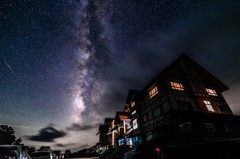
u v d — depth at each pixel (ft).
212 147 36.55
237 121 56.65
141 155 39.14
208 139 43.42
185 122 47.80
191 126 50.83
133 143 79.87
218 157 31.58
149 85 73.77
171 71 71.36
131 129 90.27
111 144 117.91
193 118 46.60
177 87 66.44
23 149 34.42
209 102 70.08
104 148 132.57
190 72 78.07
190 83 71.15
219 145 37.52
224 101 78.69
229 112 74.84
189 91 68.13
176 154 35.65
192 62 83.56
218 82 82.38
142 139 70.90
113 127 125.39
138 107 82.84
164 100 61.46
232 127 65.26
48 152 47.21
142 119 77.20
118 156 70.23
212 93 78.89
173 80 68.33
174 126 53.57
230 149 34.53
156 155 36.96
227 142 39.70
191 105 62.44
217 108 71.00
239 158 29.37
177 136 50.98
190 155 35.14
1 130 106.83
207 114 52.60
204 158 32.94
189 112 48.91
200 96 68.85
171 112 47.24
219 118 52.19
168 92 61.41
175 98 61.00
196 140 42.98
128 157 42.91
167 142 46.06
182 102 61.31
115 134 117.29
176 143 43.37
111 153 81.66
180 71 75.46
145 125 72.84
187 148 36.70
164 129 57.16
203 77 84.64
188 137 47.29
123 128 104.99
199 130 50.78
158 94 66.39
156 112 65.57
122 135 95.55
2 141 100.99
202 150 35.70
